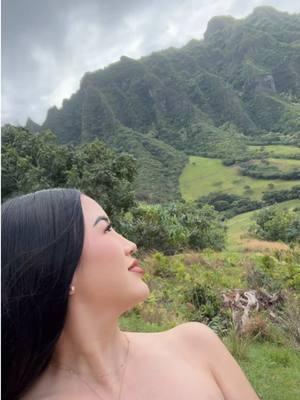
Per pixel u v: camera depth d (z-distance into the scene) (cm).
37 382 85
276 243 2994
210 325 872
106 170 2139
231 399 96
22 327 80
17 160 2125
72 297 81
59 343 83
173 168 8694
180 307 992
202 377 91
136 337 95
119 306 83
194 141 10319
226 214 6850
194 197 7575
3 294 80
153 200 6769
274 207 4006
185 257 1723
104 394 82
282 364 655
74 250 80
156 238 2144
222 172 8456
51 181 2236
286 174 7731
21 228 82
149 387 85
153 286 1169
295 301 938
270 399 518
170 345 96
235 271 1488
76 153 2294
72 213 84
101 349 84
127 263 85
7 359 81
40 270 80
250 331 794
